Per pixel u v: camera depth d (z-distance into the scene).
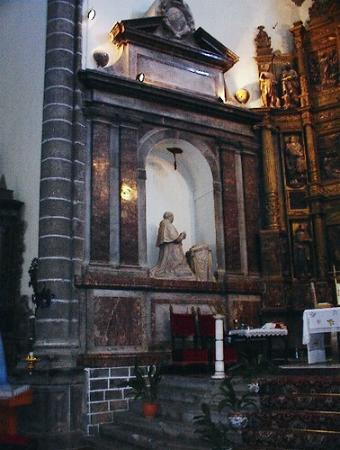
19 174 12.50
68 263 10.38
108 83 11.56
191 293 11.95
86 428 9.64
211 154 13.30
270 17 15.73
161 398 9.32
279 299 12.84
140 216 11.67
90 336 10.23
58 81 11.06
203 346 11.38
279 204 13.89
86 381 9.89
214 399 8.09
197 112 13.12
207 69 13.84
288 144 14.38
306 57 14.90
